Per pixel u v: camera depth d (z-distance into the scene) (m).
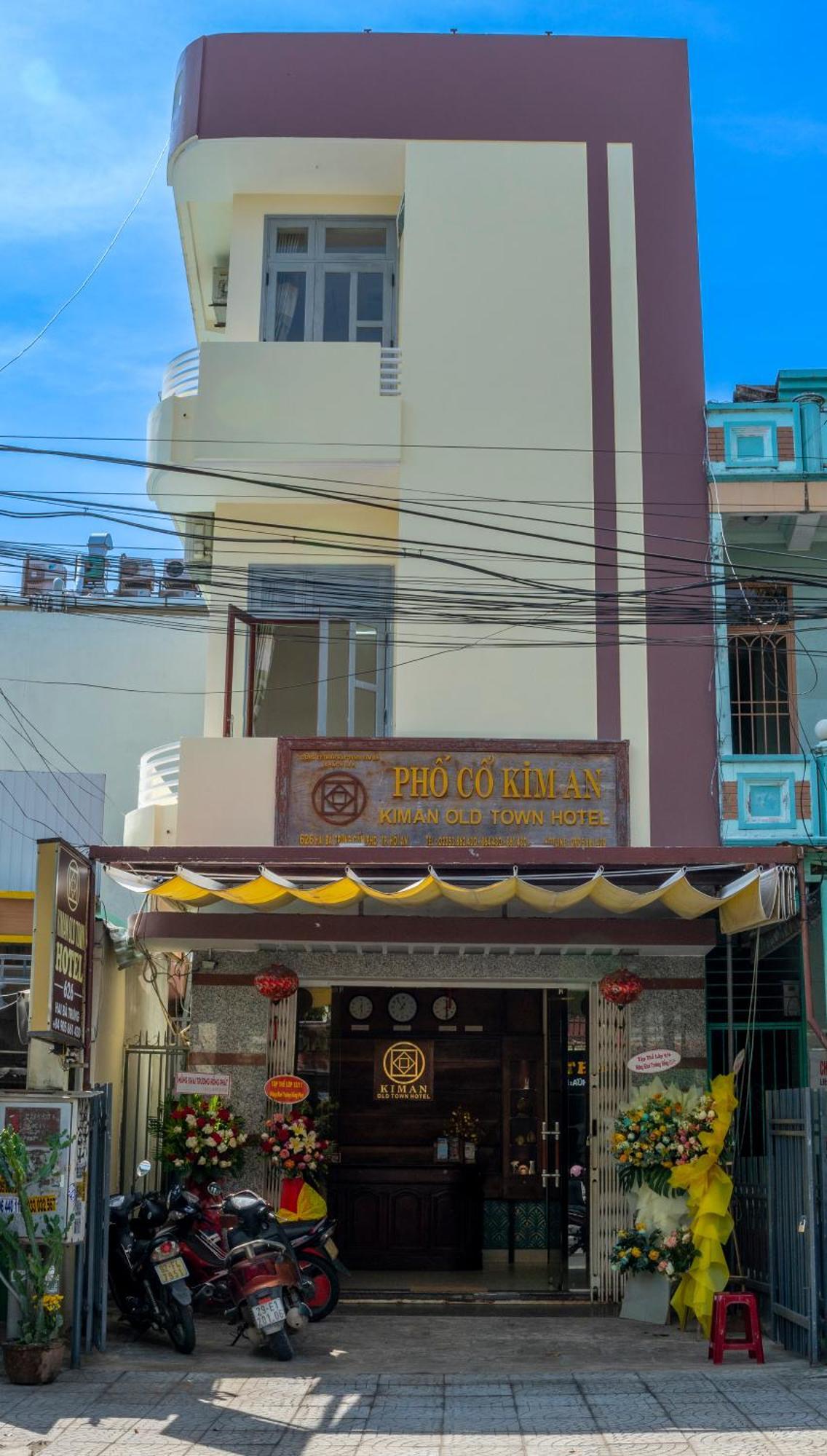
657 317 15.23
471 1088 17.00
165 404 14.80
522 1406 9.20
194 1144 12.96
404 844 13.72
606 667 14.41
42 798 15.41
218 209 16.83
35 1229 10.13
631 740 14.18
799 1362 10.52
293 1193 13.23
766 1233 12.09
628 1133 12.89
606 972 13.89
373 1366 10.55
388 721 14.77
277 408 14.70
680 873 10.94
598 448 14.91
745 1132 13.70
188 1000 16.03
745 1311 11.03
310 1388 9.77
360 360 14.84
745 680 14.74
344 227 16.39
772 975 14.12
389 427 14.71
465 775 13.87
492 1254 16.45
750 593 14.84
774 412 14.56
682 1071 13.70
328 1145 13.48
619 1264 12.59
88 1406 9.19
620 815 13.84
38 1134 10.43
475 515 14.78
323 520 15.15
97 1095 10.90
